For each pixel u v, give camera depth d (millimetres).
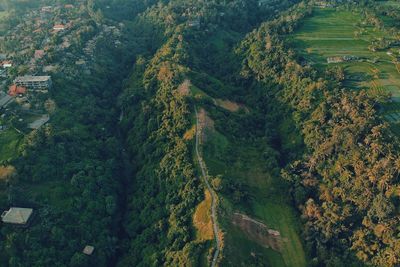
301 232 186000
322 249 174500
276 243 180000
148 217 194750
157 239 183000
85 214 190000
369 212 176625
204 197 187375
